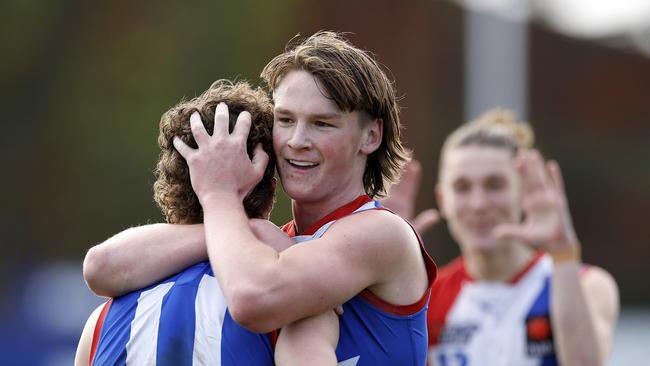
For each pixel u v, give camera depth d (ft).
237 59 243.40
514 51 200.13
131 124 242.58
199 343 31.60
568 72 351.05
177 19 245.24
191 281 32.55
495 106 199.11
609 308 57.26
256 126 33.88
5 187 243.40
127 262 32.99
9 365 158.20
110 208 241.35
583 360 51.75
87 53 248.73
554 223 52.39
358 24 269.85
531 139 63.31
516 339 57.77
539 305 57.88
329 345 31.65
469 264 60.13
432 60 285.23
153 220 238.48
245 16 244.63
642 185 335.88
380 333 32.76
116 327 32.89
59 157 245.24
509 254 58.75
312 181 33.17
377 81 33.58
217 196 32.73
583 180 335.67
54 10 247.91
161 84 243.19
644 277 333.42
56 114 247.91
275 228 33.14
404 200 52.70
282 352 31.32
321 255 31.24
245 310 30.30
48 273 209.15
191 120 33.83
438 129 281.13
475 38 200.34
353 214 33.17
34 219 242.58
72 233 241.76
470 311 59.16
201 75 242.58
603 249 333.62
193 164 33.12
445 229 248.52
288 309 30.60
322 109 32.60
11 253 238.89
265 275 30.48
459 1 290.15
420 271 33.68
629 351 159.84
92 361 33.76
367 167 35.35
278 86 33.58
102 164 242.78
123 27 247.91
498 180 59.00
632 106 353.31
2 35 245.04
